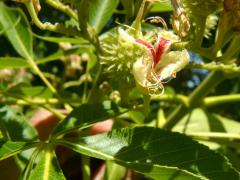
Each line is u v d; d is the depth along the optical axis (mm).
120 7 199
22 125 135
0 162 162
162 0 132
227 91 226
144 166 112
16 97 161
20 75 213
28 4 118
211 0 121
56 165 116
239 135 160
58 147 185
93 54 166
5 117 135
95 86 140
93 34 129
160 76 116
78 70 215
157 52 116
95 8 158
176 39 119
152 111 203
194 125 194
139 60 116
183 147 115
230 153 161
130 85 124
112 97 147
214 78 166
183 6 123
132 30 121
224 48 168
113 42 125
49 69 224
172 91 198
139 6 133
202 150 115
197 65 137
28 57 171
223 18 121
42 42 218
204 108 197
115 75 125
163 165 114
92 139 119
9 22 173
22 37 172
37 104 162
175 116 173
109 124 185
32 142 120
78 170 189
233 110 243
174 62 116
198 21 122
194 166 114
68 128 122
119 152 116
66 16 164
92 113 125
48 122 190
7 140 121
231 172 113
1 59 167
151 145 116
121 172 157
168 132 117
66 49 174
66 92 175
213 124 194
